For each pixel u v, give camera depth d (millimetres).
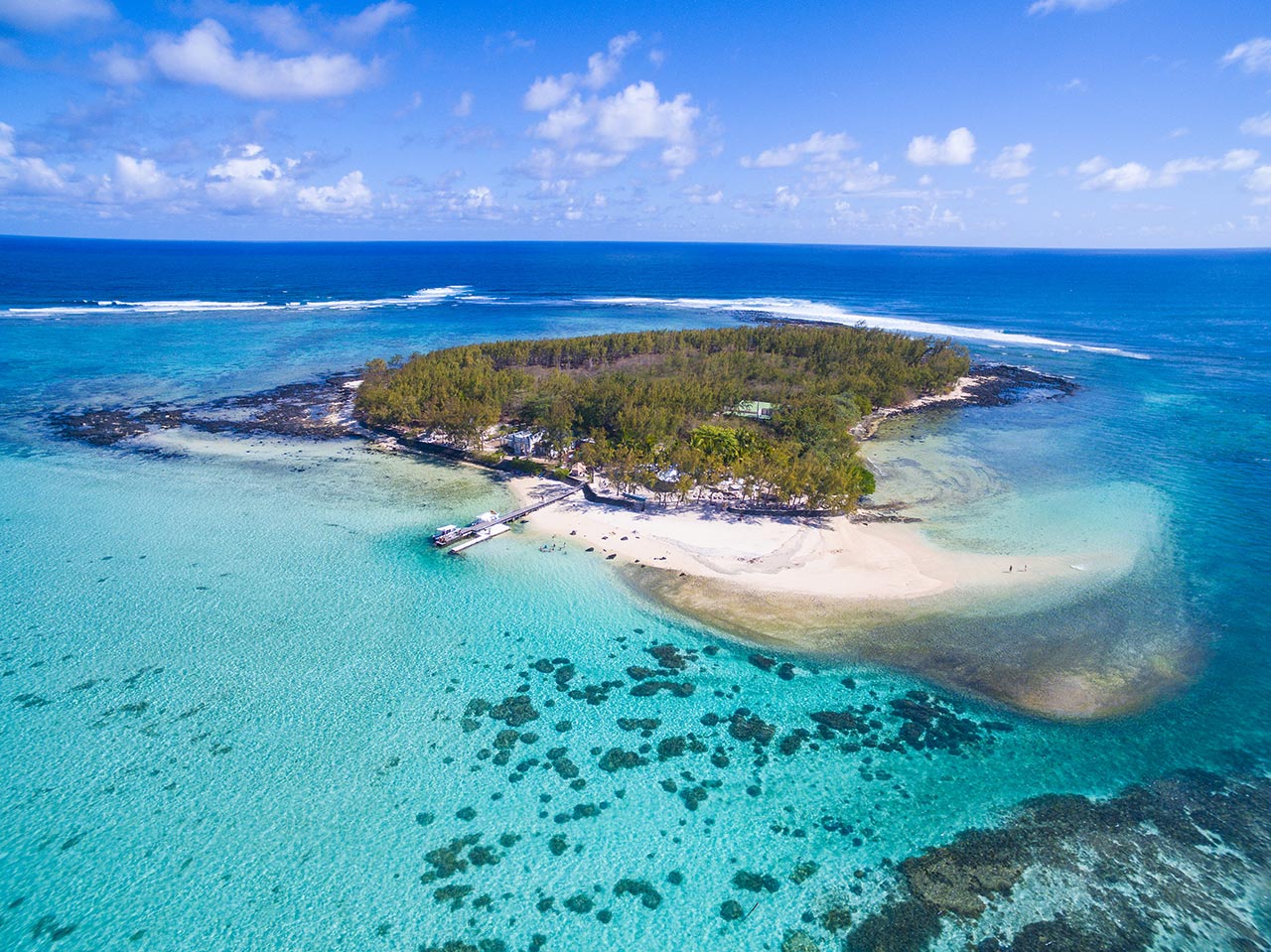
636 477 76000
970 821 37156
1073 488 81062
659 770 40406
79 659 48812
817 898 33062
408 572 61219
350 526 69812
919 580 60156
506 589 58781
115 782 38781
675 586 59250
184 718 43625
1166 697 46438
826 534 68125
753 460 76688
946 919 31953
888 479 83688
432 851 35312
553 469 83875
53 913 31891
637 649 51188
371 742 42125
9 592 56812
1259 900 32688
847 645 51594
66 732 42188
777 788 39250
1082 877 33906
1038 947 30625
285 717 43938
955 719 44562
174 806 37375
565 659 49969
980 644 51719
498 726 43625
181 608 55188
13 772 39156
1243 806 37969
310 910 32312
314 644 51031
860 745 42375
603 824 36969
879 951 30562
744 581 59938
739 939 31266
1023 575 61062
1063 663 49688
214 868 34188
